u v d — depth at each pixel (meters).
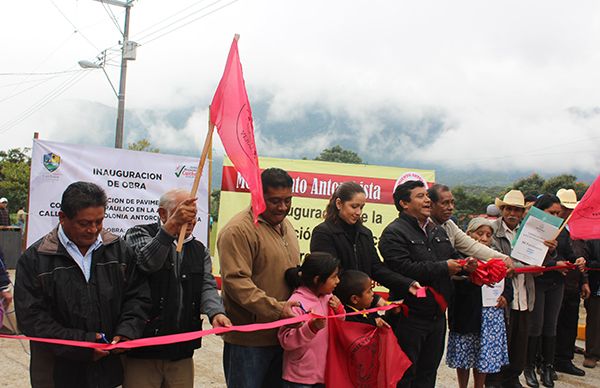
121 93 19.92
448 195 4.59
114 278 2.64
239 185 7.73
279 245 3.30
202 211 6.92
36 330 2.39
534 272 5.21
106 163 6.35
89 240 2.49
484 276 3.91
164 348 2.90
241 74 2.84
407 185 4.10
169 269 2.94
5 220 13.23
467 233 5.09
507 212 5.43
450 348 4.83
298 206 8.06
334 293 3.60
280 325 2.85
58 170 6.07
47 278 2.45
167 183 6.71
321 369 3.28
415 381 4.12
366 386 3.32
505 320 4.90
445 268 3.75
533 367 5.62
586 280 6.44
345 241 3.68
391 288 3.95
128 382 2.93
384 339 3.36
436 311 3.98
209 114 2.79
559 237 5.96
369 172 8.25
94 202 2.44
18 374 5.01
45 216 6.00
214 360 5.86
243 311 3.21
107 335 2.59
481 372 4.68
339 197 3.71
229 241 3.11
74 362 2.51
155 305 2.90
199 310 3.09
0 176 29.89
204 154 2.75
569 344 6.20
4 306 4.68
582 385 5.76
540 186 37.28
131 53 19.84
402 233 3.99
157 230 3.19
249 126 2.79
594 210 4.98
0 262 4.69
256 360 3.22
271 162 8.06
